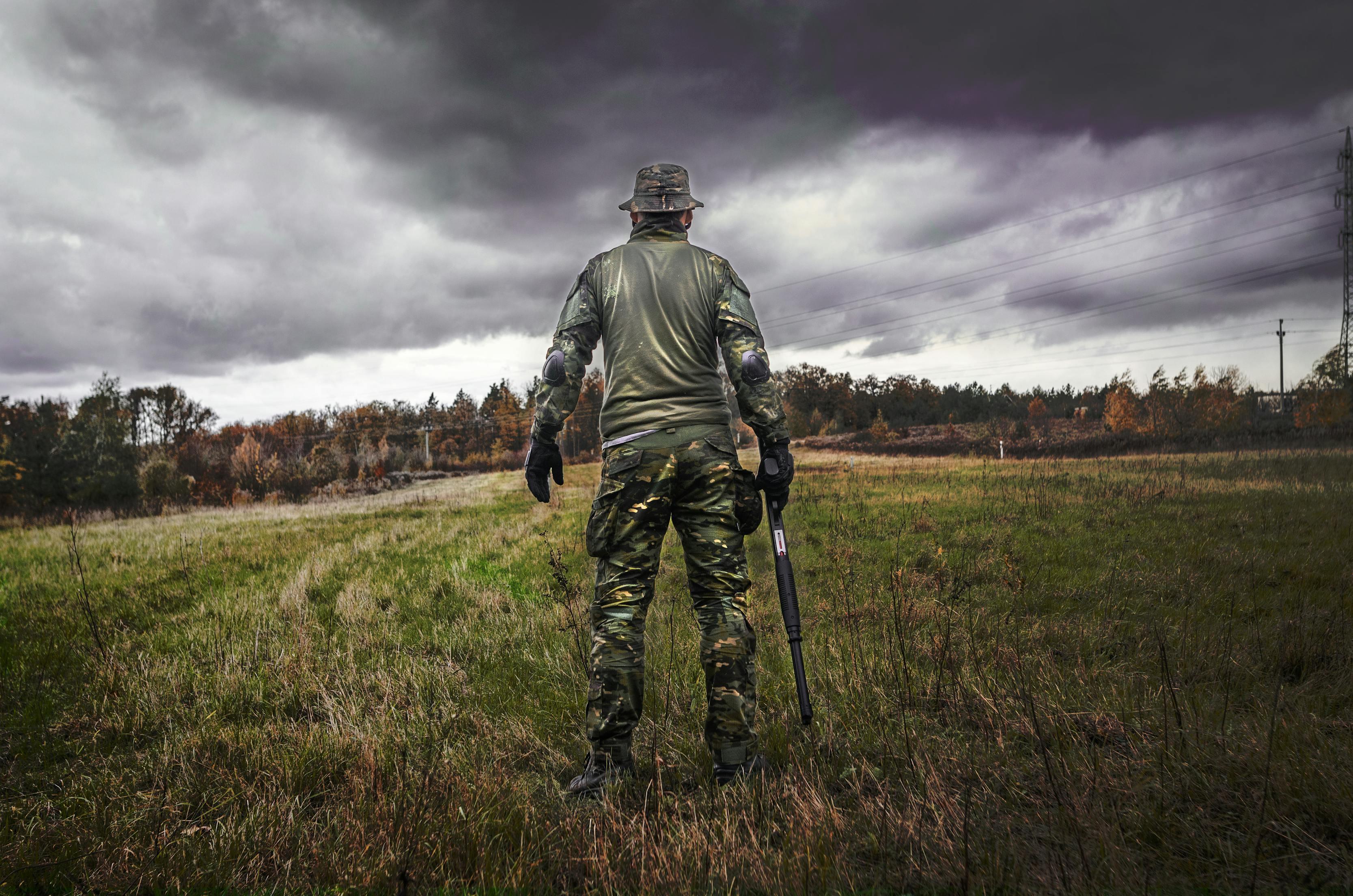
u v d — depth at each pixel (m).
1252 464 14.23
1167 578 4.59
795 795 1.81
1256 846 1.49
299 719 2.88
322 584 6.04
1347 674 2.61
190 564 7.66
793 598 2.06
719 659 2.01
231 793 2.09
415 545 8.91
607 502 2.09
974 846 1.54
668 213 2.28
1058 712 2.30
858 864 1.56
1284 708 2.26
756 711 2.34
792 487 13.23
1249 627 3.36
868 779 2.01
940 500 10.28
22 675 3.53
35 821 1.93
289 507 20.75
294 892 1.57
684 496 2.10
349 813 1.87
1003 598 4.29
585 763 2.24
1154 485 10.67
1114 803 1.72
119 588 6.30
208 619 4.79
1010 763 1.97
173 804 2.03
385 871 1.57
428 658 3.63
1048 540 6.57
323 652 3.79
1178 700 2.38
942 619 3.66
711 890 1.46
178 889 1.59
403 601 5.17
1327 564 4.80
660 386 2.09
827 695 2.68
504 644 3.81
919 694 2.58
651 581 2.10
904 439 50.38
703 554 2.08
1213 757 1.89
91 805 2.03
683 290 2.15
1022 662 2.77
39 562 8.47
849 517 8.66
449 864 1.62
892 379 93.00
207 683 3.29
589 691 2.05
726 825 1.68
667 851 1.59
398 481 34.75
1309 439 23.62
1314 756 1.83
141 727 2.83
